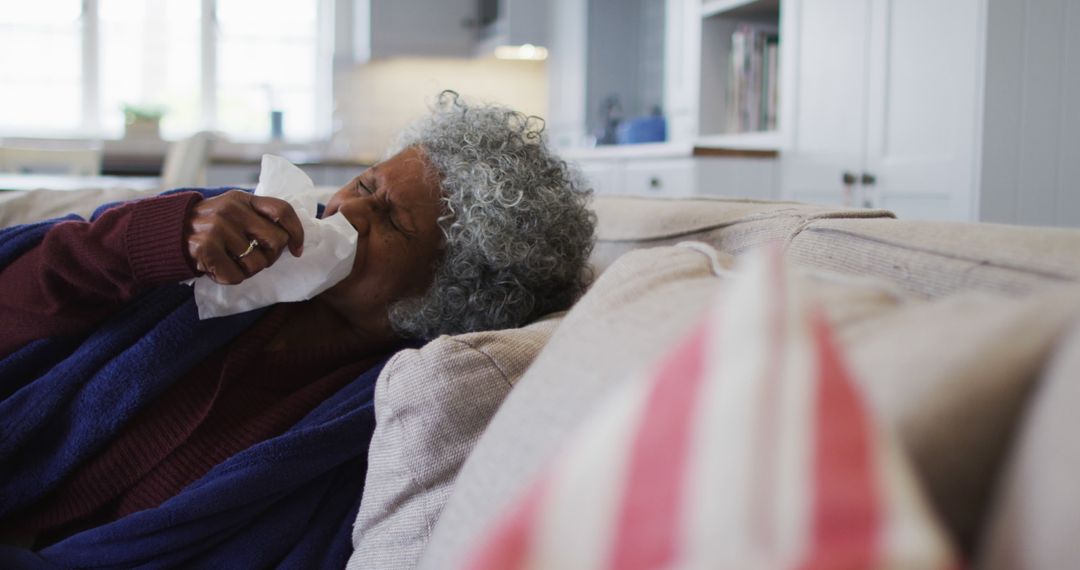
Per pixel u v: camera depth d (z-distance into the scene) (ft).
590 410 1.71
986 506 1.27
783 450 0.99
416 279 3.55
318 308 3.61
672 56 13.51
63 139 17.75
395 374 2.72
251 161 14.47
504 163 3.51
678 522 1.00
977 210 7.82
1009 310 1.32
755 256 1.24
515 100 19.52
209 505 2.94
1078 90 8.14
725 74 11.80
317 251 3.14
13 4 17.81
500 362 2.70
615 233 4.12
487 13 18.40
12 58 17.90
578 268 3.74
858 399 1.07
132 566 2.97
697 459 1.03
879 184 8.93
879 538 0.91
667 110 13.69
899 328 1.44
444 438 2.64
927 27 8.34
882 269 2.47
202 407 3.26
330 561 3.11
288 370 3.47
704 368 1.13
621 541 1.05
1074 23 8.06
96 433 3.12
